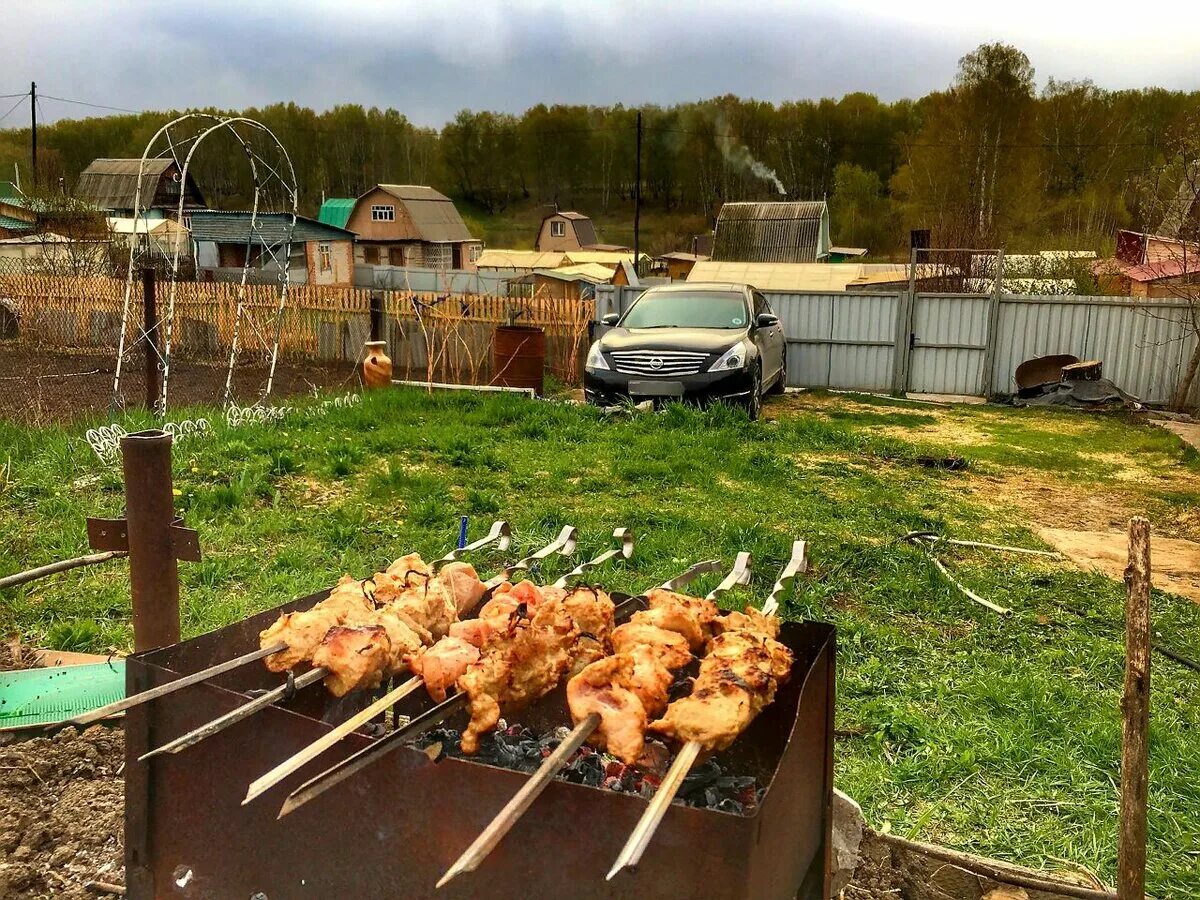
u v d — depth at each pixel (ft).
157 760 7.87
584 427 34.32
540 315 57.21
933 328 54.60
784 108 326.03
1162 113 215.10
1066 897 10.03
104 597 17.28
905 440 39.09
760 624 8.66
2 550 19.45
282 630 8.04
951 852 10.43
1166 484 32.12
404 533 21.67
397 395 39.24
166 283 63.00
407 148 362.74
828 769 8.30
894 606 18.65
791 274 101.81
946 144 183.32
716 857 6.10
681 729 6.75
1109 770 12.59
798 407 48.49
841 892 10.17
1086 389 50.19
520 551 20.43
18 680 12.10
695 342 38.99
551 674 7.75
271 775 5.89
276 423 33.55
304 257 136.98
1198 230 52.54
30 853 10.14
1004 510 27.35
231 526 21.59
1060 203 183.32
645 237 320.70
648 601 10.09
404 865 6.92
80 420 33.09
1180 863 10.67
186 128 157.07
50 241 84.64
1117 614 18.51
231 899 7.72
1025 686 14.71
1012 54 183.62
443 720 7.89
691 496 25.93
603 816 6.27
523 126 380.78
